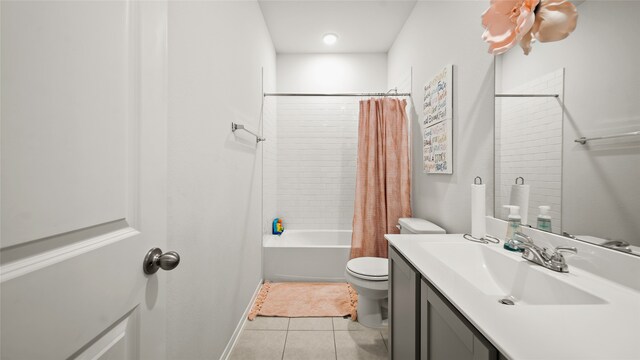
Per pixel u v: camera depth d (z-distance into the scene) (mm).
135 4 615
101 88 518
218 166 1411
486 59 1437
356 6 2434
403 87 2732
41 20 408
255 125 2248
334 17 2605
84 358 484
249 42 2035
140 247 623
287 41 3086
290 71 3387
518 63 1225
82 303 472
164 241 719
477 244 1254
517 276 990
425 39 2156
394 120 2568
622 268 781
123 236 573
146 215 645
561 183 1002
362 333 1847
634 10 741
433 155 1977
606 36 819
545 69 1071
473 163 1539
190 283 1119
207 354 1299
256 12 2270
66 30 447
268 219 2984
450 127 1735
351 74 3393
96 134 506
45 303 411
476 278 1135
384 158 2604
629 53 754
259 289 2467
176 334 1014
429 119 2049
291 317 2041
